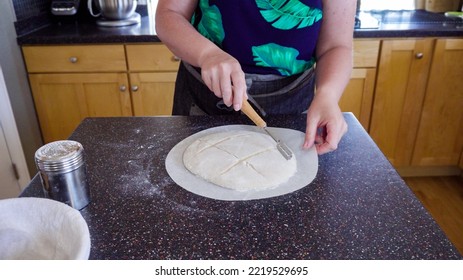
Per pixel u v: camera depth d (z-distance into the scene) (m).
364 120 1.85
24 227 0.47
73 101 1.83
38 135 1.88
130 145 0.75
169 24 0.82
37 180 0.61
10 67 1.63
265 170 0.65
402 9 2.07
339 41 0.89
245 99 0.70
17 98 1.69
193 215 0.54
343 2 0.85
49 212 0.46
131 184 0.62
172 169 0.66
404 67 1.72
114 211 0.55
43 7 1.90
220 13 0.87
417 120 1.85
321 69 0.86
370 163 0.67
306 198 0.57
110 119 0.88
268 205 0.56
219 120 0.87
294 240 0.48
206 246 0.48
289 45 0.88
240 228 0.51
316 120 0.72
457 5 2.00
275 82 0.93
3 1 1.58
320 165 0.67
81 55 1.72
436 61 1.70
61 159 0.51
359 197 0.57
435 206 1.81
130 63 1.74
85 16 1.99
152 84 1.79
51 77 1.77
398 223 0.51
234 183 0.61
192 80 0.97
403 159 1.95
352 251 0.46
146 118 0.88
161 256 0.46
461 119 1.83
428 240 0.48
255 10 0.84
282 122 0.86
